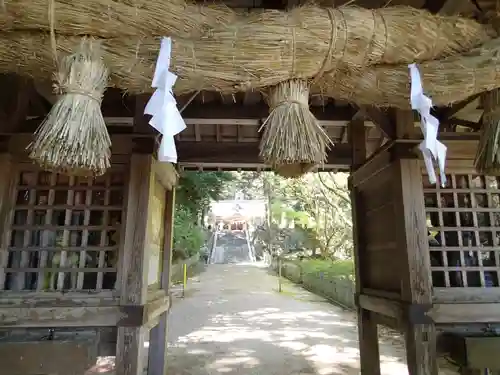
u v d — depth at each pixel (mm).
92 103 1145
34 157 1092
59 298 2043
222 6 1309
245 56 1208
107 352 2033
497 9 1435
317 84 1358
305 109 1244
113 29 1189
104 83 1196
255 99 2986
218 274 16547
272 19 1238
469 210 2350
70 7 1139
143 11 1192
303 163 1293
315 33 1208
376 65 1331
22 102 2428
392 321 2395
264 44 1199
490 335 2043
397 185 2236
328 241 11750
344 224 10508
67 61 1153
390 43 1267
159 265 2918
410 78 1306
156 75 1187
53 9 1131
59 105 1116
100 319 2000
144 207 2156
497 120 1392
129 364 1947
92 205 2242
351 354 4496
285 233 17000
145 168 2209
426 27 1299
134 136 2264
